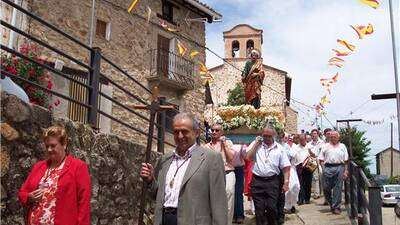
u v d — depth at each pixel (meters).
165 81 17.86
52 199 3.71
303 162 11.05
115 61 16.20
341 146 9.16
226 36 34.88
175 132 3.96
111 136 6.16
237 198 8.19
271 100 32.75
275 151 7.00
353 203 8.45
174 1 18.84
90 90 5.97
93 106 5.98
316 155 11.21
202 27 20.53
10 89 4.60
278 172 7.00
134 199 6.86
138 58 17.22
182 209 3.71
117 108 15.94
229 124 11.74
